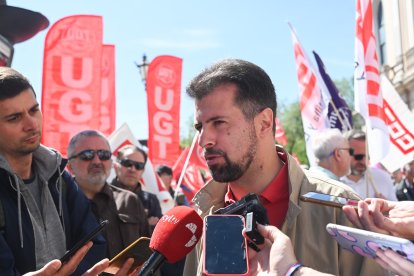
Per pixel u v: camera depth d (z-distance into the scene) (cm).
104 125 744
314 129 678
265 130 193
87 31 586
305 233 193
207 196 217
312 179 204
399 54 2005
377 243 137
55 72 570
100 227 212
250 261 156
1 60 502
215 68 190
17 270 252
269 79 196
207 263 146
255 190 200
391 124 641
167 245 171
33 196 271
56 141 561
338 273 187
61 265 207
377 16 2203
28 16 528
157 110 837
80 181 411
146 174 657
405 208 166
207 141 184
